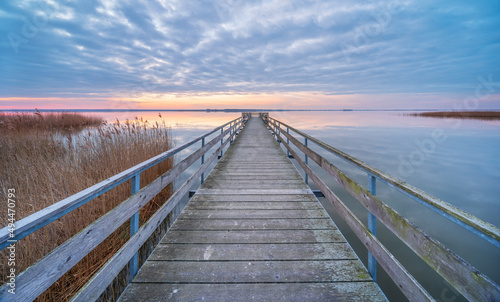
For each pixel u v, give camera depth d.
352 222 1.91
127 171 1.52
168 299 1.49
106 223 1.25
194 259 1.89
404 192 1.27
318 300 1.49
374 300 1.50
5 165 3.88
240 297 1.51
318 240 2.20
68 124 11.70
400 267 1.24
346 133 20.42
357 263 1.86
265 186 3.84
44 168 3.61
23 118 8.34
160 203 4.00
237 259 1.90
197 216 2.72
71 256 1.01
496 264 3.21
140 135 5.81
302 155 10.53
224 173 4.66
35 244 2.29
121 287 2.23
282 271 1.76
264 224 2.53
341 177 2.17
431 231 4.08
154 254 1.96
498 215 4.86
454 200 5.71
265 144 8.59
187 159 2.85
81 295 1.03
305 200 3.24
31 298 0.82
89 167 4.07
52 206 0.95
